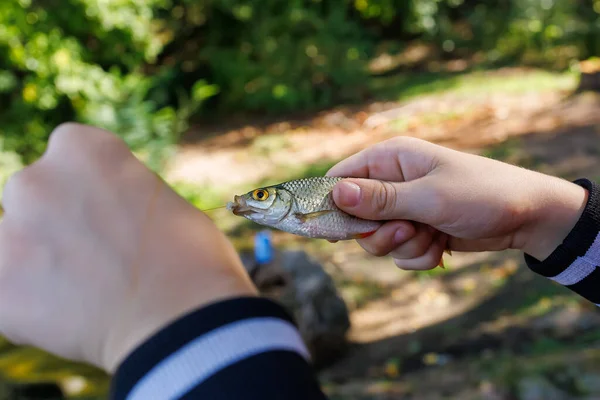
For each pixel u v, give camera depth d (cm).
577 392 333
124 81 1022
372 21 1686
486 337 476
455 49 1586
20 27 929
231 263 66
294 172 938
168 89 1255
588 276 155
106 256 64
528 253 168
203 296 61
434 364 455
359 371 480
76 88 936
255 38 1341
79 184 69
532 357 404
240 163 1002
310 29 1357
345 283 612
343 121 1174
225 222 759
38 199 67
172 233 66
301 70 1315
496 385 357
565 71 1236
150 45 1177
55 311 63
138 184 70
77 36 1077
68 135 73
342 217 166
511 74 1291
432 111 1123
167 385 53
